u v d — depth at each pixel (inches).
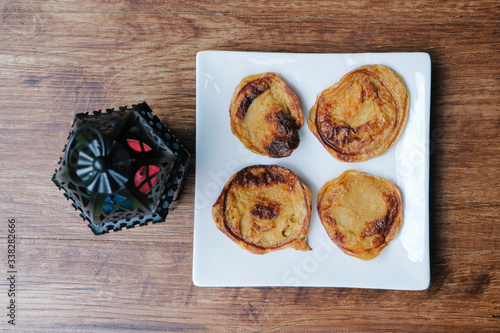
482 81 21.4
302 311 21.7
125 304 21.7
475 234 21.5
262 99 20.1
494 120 21.4
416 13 21.3
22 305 21.7
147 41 21.4
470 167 21.5
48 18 21.4
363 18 21.3
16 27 21.4
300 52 21.4
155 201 17.2
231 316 21.8
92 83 21.5
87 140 15.4
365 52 21.4
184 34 21.4
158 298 21.7
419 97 20.2
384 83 20.1
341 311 21.7
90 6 21.4
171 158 17.3
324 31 21.4
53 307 21.8
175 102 21.4
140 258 21.6
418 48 21.4
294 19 21.3
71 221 21.7
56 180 17.6
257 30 21.4
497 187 21.4
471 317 21.5
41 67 21.5
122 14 21.4
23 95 21.5
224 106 20.3
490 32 21.4
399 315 21.6
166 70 21.4
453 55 21.4
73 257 21.7
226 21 21.4
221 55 20.1
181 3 21.3
